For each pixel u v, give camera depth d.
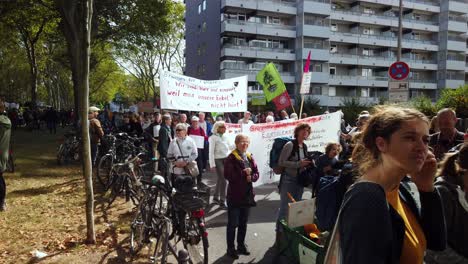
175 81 10.65
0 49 40.84
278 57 52.16
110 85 69.25
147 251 5.32
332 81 55.72
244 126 9.23
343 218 1.48
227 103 11.54
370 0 58.72
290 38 53.59
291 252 4.39
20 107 41.44
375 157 1.63
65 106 63.28
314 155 6.55
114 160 9.72
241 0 49.97
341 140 9.40
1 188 7.31
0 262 4.96
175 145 7.45
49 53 39.09
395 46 60.03
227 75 49.59
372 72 59.94
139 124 16.36
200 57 57.41
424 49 62.78
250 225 6.80
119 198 8.36
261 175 9.31
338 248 1.56
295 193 5.74
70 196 8.59
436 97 64.19
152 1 24.89
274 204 8.33
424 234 1.89
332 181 4.11
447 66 63.03
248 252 5.42
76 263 4.92
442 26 63.44
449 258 2.56
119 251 5.36
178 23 45.97
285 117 14.74
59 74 52.84
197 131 10.26
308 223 4.50
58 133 29.86
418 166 1.53
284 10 52.25
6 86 49.78
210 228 6.61
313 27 52.91
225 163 5.39
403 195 1.86
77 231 6.19
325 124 9.53
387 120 1.57
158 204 5.09
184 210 4.69
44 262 4.95
